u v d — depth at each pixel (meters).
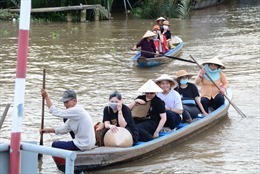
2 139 11.84
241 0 53.78
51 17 38.31
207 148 11.78
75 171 10.20
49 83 18.02
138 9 40.75
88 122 10.15
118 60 22.64
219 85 14.07
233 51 24.80
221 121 13.82
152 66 21.09
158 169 10.55
